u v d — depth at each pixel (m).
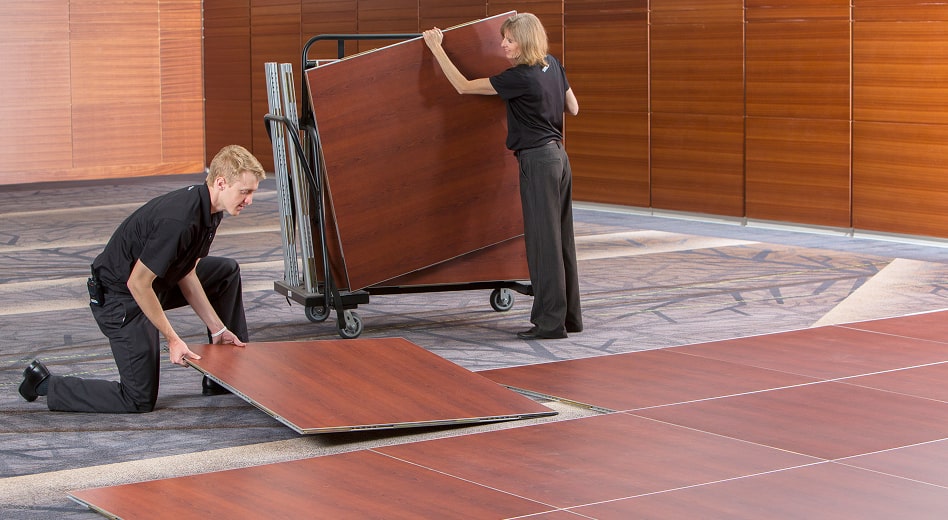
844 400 4.61
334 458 3.94
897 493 3.56
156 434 4.27
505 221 6.30
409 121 6.00
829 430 4.21
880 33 8.84
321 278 6.18
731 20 9.83
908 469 3.79
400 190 6.03
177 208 4.27
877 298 6.73
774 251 8.56
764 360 5.29
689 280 7.44
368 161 5.95
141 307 4.38
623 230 9.77
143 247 4.35
